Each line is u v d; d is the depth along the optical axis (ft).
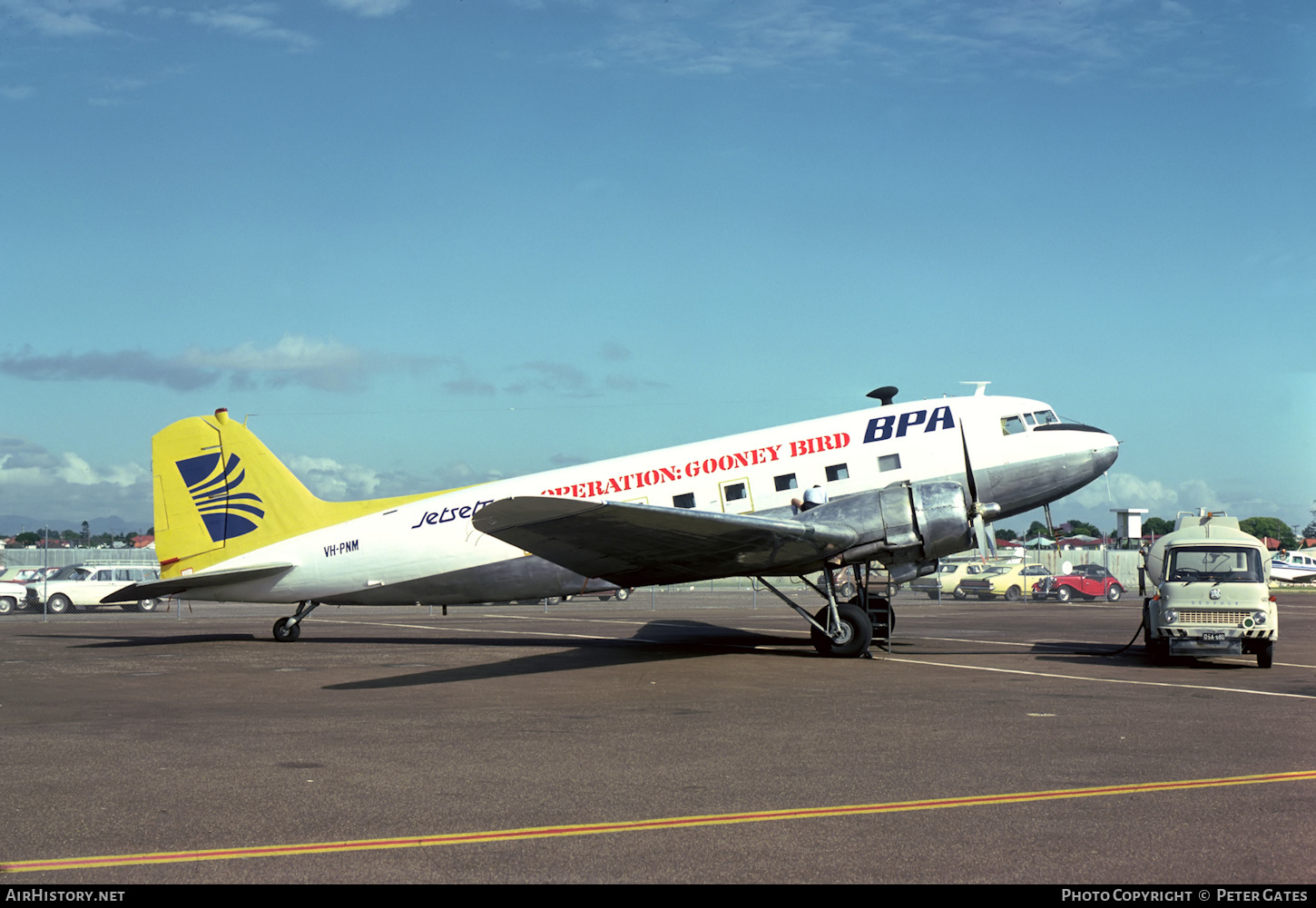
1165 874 18.89
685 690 44.91
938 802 24.25
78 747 31.48
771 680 48.32
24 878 18.76
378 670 53.36
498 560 66.90
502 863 19.66
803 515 59.72
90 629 87.40
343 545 69.15
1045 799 24.47
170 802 24.44
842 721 36.19
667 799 24.61
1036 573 144.05
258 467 71.72
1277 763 28.68
